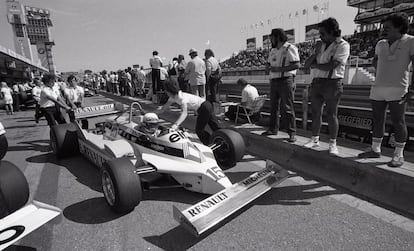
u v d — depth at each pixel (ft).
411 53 10.37
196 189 10.97
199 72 28.40
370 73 57.52
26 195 10.40
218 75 27.94
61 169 15.84
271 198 11.27
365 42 96.22
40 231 9.57
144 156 11.59
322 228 9.09
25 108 56.29
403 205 9.98
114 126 15.29
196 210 8.27
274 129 17.48
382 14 90.48
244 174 13.99
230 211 8.45
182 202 11.24
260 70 97.40
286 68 15.28
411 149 13.60
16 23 265.13
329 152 13.12
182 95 14.58
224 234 9.02
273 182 10.32
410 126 13.65
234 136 14.14
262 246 8.34
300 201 10.96
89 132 17.65
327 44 12.97
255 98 21.12
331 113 12.83
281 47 15.80
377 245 8.14
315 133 14.25
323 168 13.19
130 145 12.61
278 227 9.26
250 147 18.11
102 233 9.36
